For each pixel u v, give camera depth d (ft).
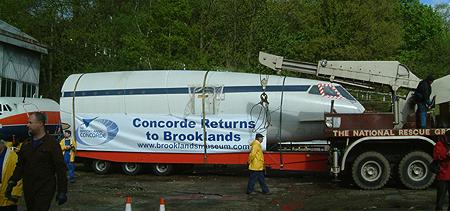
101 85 64.13
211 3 130.11
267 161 57.98
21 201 43.14
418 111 50.19
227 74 62.18
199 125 60.29
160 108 61.46
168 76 62.85
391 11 176.55
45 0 140.26
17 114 89.04
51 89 132.57
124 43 123.13
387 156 50.39
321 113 58.29
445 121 50.98
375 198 44.47
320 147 59.62
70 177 56.24
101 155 63.10
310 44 147.33
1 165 23.18
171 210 39.45
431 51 200.34
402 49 206.80
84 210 39.32
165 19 120.16
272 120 59.26
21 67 111.34
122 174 63.93
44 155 22.95
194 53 120.78
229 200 44.14
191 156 60.54
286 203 42.52
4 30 103.45
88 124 63.67
